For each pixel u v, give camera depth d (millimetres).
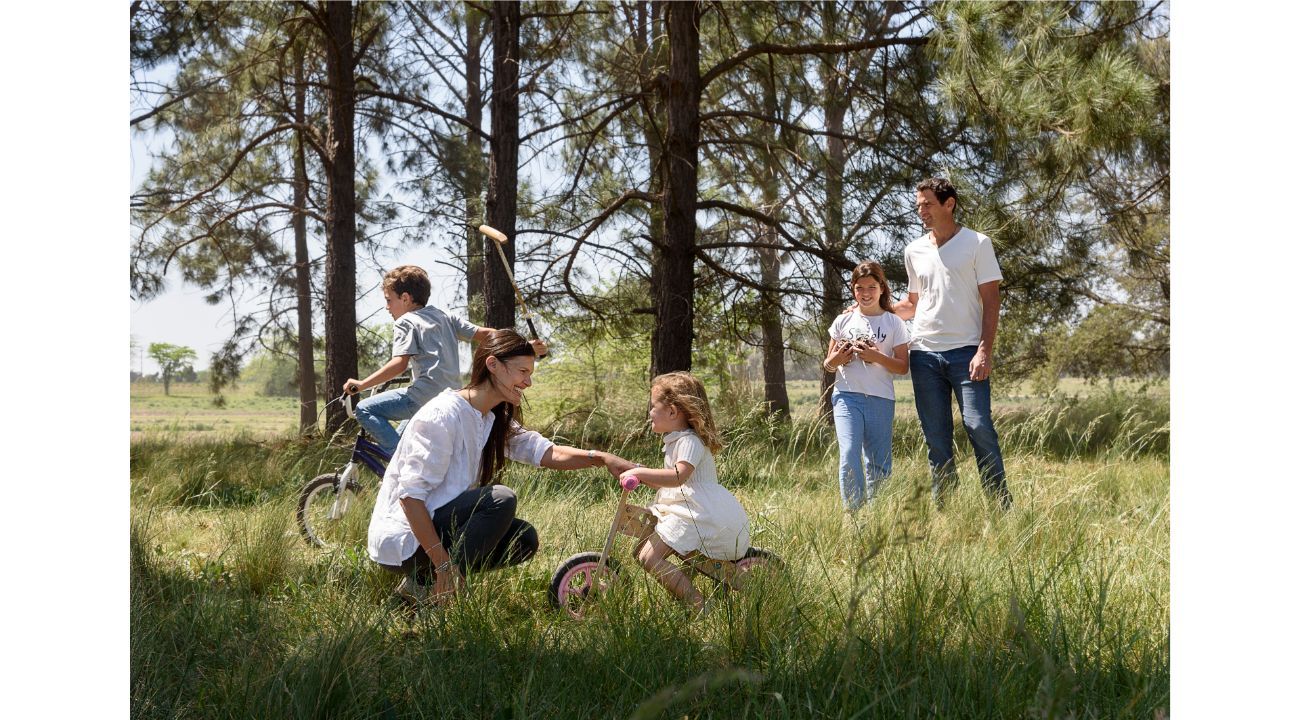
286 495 5434
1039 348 18547
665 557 3439
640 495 5438
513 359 3521
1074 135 7242
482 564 3455
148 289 14906
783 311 10523
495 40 11273
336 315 12078
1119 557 3561
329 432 11438
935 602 2824
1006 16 7559
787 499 4859
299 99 14727
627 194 11109
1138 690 2352
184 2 11547
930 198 5258
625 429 9180
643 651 2645
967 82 7574
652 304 11938
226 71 13484
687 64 10016
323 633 2883
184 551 4551
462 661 2604
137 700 2410
